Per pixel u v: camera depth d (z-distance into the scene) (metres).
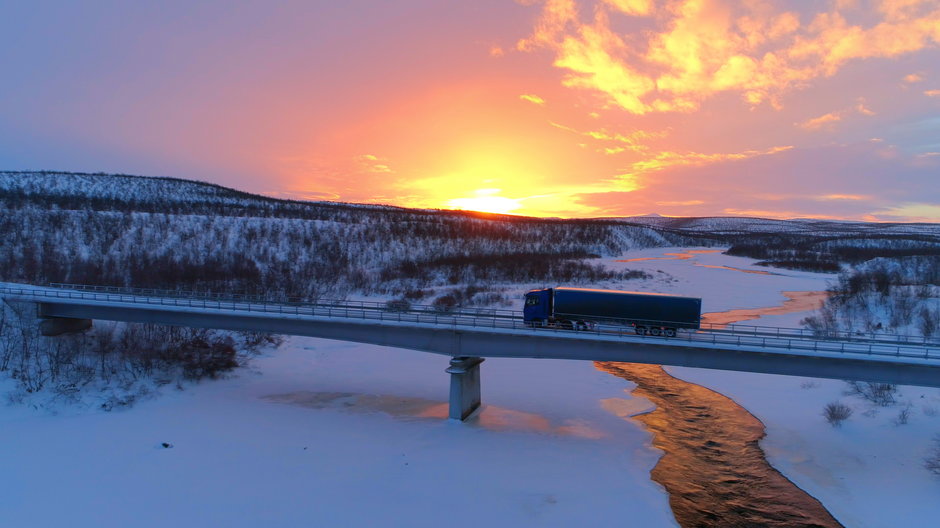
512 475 30.72
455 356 40.31
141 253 101.69
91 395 42.62
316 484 29.39
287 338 65.00
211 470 31.05
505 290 100.69
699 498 28.58
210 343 57.41
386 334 42.25
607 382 49.78
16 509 26.69
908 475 29.78
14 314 50.34
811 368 32.38
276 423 38.94
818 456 33.16
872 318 67.94
